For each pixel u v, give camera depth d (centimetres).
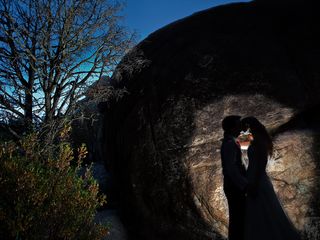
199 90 506
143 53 601
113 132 610
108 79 650
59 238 291
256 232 322
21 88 506
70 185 311
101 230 319
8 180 282
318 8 572
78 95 536
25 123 511
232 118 363
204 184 463
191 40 565
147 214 503
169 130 498
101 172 682
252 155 339
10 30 522
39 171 314
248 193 330
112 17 547
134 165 518
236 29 559
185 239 473
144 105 538
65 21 512
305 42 534
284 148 468
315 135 474
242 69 509
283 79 501
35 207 279
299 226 452
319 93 495
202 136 484
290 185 459
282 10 584
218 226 459
